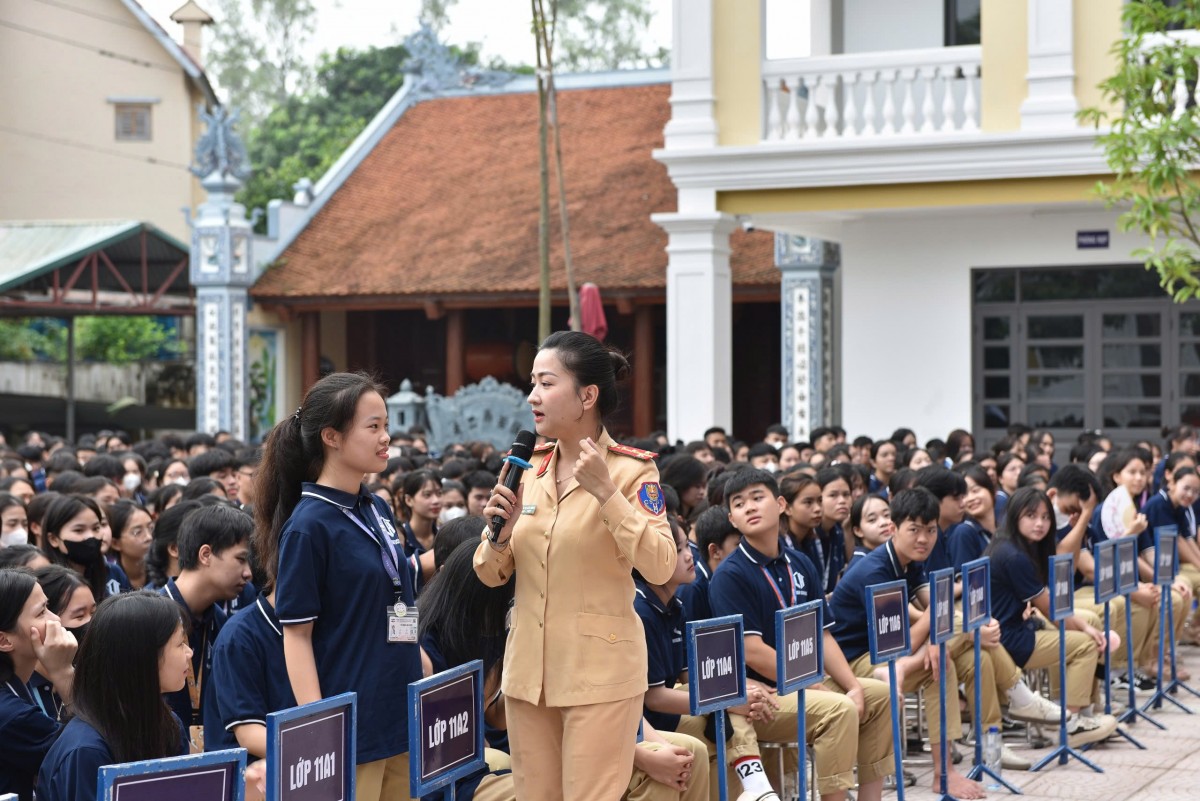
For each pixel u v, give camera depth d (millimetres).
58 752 4461
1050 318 17969
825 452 12172
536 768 4844
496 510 4758
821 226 18516
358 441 4734
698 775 5859
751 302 28156
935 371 18078
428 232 28688
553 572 4738
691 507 8852
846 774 6637
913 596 8016
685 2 16656
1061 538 9953
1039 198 15625
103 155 37031
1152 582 10453
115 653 4488
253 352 28375
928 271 18062
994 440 18172
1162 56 12109
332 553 4680
